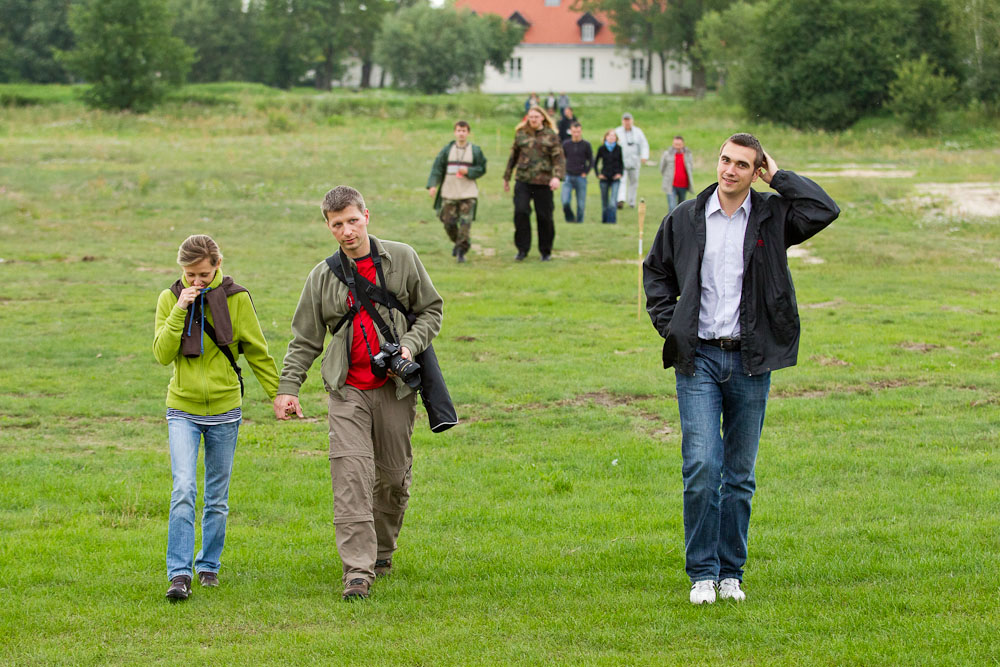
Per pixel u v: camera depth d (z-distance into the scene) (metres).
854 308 31.41
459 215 39.03
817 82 119.56
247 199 57.97
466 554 13.78
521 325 28.92
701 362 11.67
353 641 10.86
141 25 134.38
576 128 49.34
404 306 12.61
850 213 54.06
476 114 132.38
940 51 120.75
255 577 13.02
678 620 11.25
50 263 38.53
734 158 11.31
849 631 10.88
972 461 17.42
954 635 10.62
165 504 16.12
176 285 12.70
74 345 26.38
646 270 12.09
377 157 78.62
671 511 15.46
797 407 20.95
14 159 72.56
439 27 197.50
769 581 12.51
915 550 13.36
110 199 56.34
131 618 11.63
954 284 35.38
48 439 19.47
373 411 12.54
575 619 11.39
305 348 12.76
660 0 192.62
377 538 13.09
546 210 39.41
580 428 20.16
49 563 13.53
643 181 70.88
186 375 12.56
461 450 18.94
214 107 137.25
